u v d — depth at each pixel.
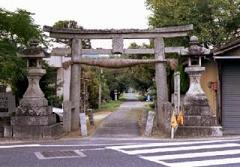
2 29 18.86
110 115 34.16
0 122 17.47
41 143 14.86
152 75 39.56
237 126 20.09
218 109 20.41
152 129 18.45
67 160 10.59
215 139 15.76
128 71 63.66
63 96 32.53
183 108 17.34
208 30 27.30
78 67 20.14
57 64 31.50
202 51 17.56
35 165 9.86
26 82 22.19
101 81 52.88
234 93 20.20
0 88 21.14
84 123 18.14
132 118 30.00
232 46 19.20
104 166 9.68
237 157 10.99
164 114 18.70
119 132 19.38
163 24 28.50
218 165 9.80
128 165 9.80
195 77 17.59
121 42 19.91
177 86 17.61
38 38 20.00
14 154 11.77
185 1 28.44
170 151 12.18
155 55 19.98
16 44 19.48
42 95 16.92
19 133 16.33
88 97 41.41
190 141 15.02
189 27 19.56
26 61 18.12
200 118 17.00
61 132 18.48
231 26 28.23
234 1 28.11
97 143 14.65
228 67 20.28
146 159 10.70
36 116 16.39
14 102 19.14
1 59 17.25
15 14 18.86
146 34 20.00
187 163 10.08
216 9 27.48
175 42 28.14
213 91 21.14
